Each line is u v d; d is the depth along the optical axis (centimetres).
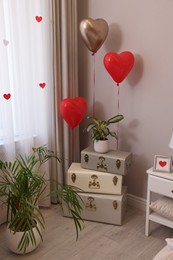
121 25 240
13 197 186
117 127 263
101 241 212
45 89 244
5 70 208
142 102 242
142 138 249
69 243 210
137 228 229
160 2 214
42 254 197
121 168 224
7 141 219
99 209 232
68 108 234
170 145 202
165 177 199
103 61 244
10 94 214
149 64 231
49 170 259
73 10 252
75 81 268
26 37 221
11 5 207
